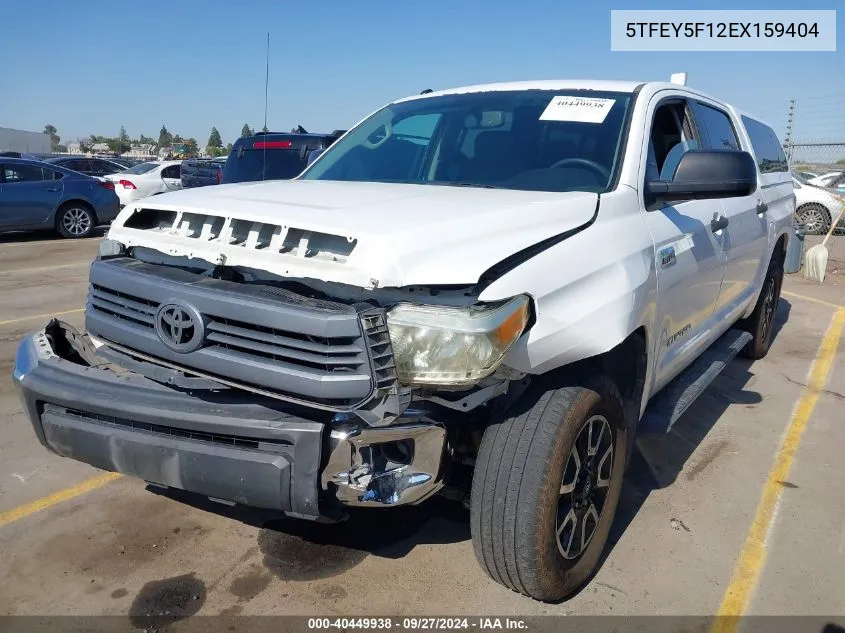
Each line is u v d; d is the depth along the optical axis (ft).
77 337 10.28
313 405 7.62
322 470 7.80
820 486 12.96
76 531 10.93
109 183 50.47
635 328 9.57
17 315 24.49
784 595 9.76
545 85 13.09
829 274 38.09
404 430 7.83
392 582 9.87
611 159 11.05
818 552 10.81
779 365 20.67
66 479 12.57
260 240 8.44
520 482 8.46
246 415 7.97
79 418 8.98
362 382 7.38
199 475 8.20
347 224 8.04
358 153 13.61
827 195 52.90
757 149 18.06
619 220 10.03
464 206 9.00
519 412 8.70
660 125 12.54
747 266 16.37
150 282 8.61
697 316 13.23
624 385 10.79
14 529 10.94
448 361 7.48
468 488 9.52
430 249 7.77
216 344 8.17
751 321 19.85
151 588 9.62
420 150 12.83
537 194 10.03
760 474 13.43
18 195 45.68
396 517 11.55
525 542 8.55
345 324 7.36
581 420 8.80
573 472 9.09
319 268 7.80
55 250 42.39
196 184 53.47
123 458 8.64
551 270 8.39
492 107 12.85
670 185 10.72
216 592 9.58
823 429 15.74
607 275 9.16
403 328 7.59
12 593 9.45
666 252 10.84
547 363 8.34
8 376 17.74
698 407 16.97
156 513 11.51
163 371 8.73
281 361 7.74
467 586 9.82
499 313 7.63
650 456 14.12
